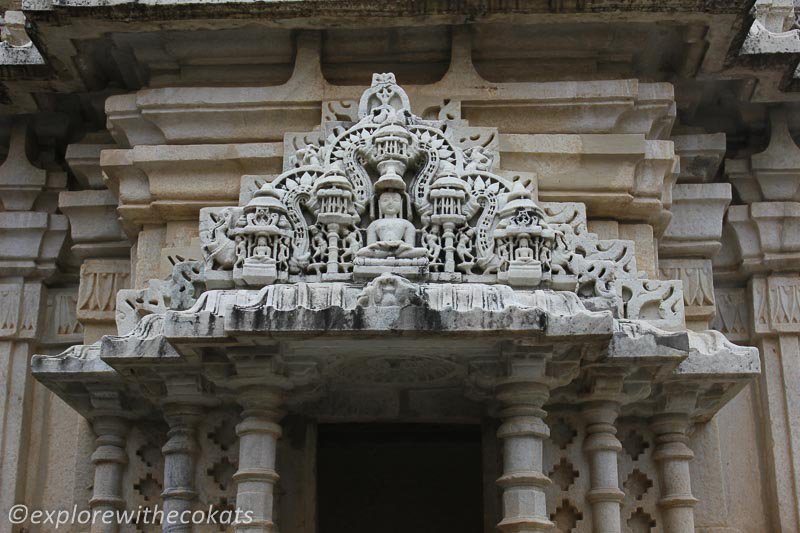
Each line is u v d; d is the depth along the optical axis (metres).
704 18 6.79
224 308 5.28
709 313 7.50
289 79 7.17
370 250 5.68
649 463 6.45
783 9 7.65
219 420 6.36
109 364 5.64
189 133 7.12
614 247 6.36
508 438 5.70
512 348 5.43
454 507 9.79
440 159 6.14
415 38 7.28
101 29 6.91
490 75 7.35
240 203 6.75
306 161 6.25
